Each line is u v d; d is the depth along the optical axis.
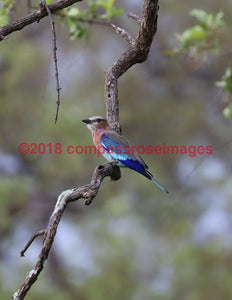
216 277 16.33
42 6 5.46
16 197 18.67
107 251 16.98
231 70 8.20
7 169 19.47
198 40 8.77
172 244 17.34
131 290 16.19
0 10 7.47
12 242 18.64
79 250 17.89
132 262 16.70
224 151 20.41
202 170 20.03
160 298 16.00
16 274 15.98
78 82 19.78
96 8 8.33
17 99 19.22
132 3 20.75
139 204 19.45
